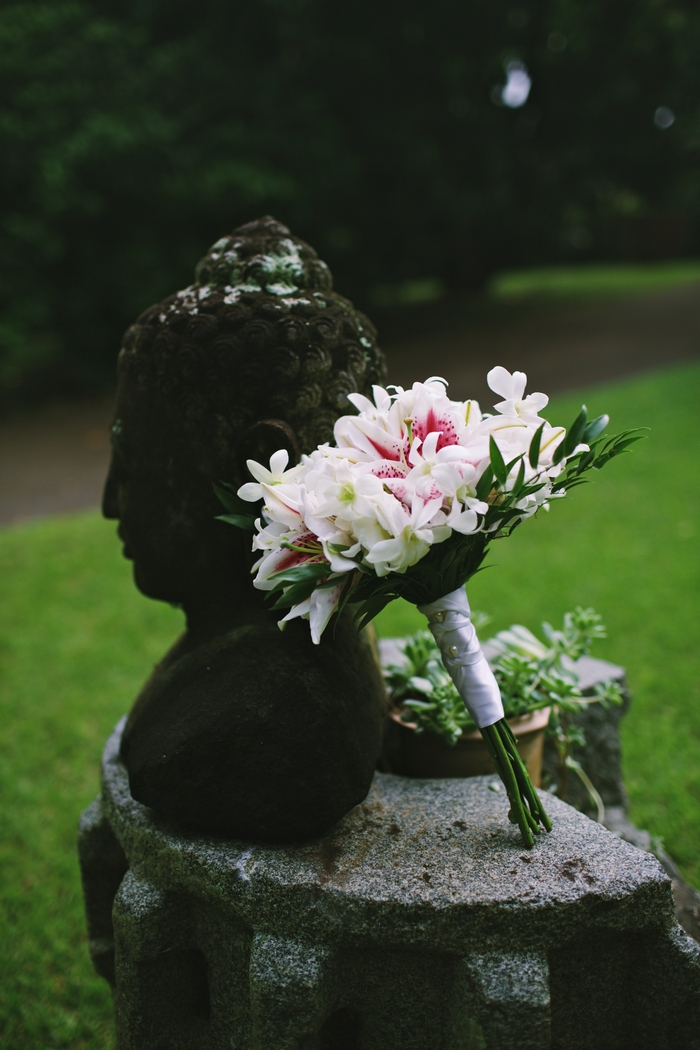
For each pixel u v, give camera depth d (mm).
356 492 1200
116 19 10977
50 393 10523
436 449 1292
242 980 1474
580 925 1296
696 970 1351
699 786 2863
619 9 12094
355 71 11281
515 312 14641
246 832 1449
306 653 1526
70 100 9242
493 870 1347
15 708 3764
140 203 9602
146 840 1529
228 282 1663
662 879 1334
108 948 1944
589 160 13938
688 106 12922
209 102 10234
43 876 2793
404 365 11227
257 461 1560
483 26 11828
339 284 12664
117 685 3922
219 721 1454
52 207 8680
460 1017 1295
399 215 12898
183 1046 1579
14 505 6766
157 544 1672
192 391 1567
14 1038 2213
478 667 1419
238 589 1679
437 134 12602
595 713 2309
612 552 4891
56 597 4910
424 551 1230
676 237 21875
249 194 9477
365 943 1312
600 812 2205
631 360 10312
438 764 1858
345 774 1457
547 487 1367
